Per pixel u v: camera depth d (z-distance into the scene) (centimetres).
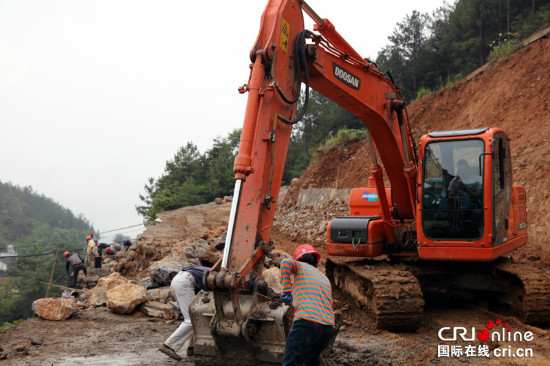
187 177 5456
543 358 662
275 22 647
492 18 3097
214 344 570
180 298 646
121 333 831
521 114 1802
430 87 3606
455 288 922
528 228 1334
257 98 605
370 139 948
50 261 7225
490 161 824
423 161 880
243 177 578
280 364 542
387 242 986
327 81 757
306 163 4950
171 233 2175
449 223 848
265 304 566
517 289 851
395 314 779
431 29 3850
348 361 641
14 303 6175
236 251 566
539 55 1958
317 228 2011
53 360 670
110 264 2553
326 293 529
